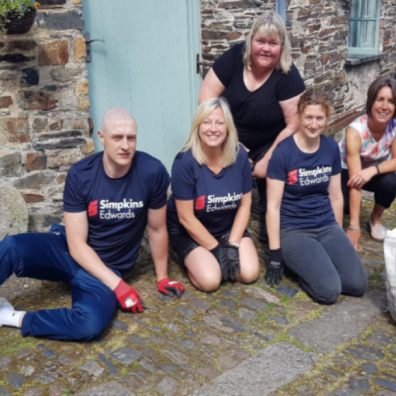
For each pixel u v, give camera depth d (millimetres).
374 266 3758
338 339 2971
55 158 3988
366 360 2814
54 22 3736
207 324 3100
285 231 3525
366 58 7000
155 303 3287
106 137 2926
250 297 3369
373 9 7316
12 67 3699
